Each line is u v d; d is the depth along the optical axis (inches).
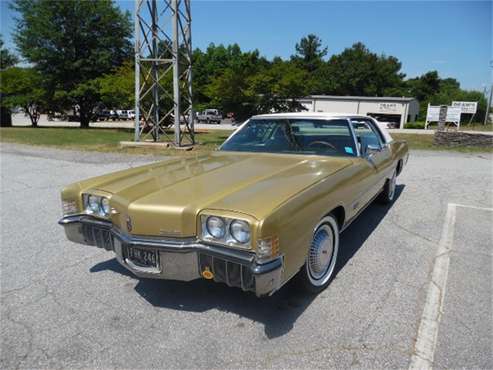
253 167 128.2
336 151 145.7
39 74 1151.6
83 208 118.3
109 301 115.7
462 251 149.9
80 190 118.7
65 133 830.5
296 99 593.9
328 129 151.8
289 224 91.2
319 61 2903.5
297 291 117.4
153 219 94.7
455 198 233.6
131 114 2150.6
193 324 103.1
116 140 645.3
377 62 2709.2
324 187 109.4
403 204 218.7
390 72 2723.9
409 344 93.0
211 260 91.4
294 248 94.3
